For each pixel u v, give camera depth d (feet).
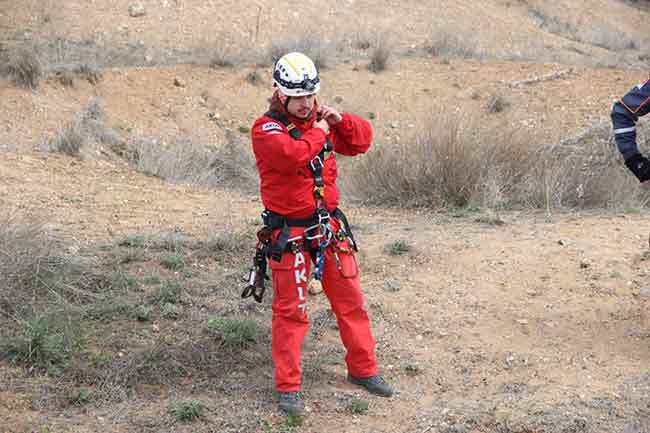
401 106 201.57
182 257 76.95
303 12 273.95
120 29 238.48
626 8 382.01
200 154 154.71
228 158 159.33
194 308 67.21
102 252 77.20
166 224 89.15
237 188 133.28
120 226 87.25
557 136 138.31
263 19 262.06
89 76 177.99
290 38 233.35
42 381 54.90
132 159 137.80
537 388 56.65
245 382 57.26
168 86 189.98
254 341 62.64
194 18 253.44
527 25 317.42
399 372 59.72
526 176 106.11
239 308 67.56
